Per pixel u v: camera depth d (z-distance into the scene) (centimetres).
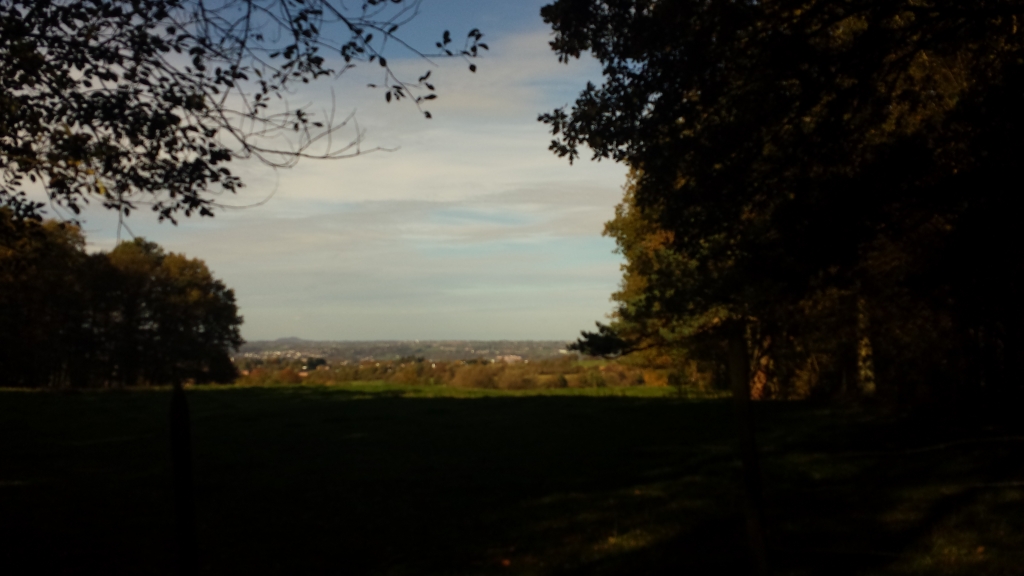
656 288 1214
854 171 1023
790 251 1004
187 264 6962
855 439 1380
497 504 995
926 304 1427
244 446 1567
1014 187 900
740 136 1037
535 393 3112
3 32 713
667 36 1038
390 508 990
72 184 820
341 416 2125
